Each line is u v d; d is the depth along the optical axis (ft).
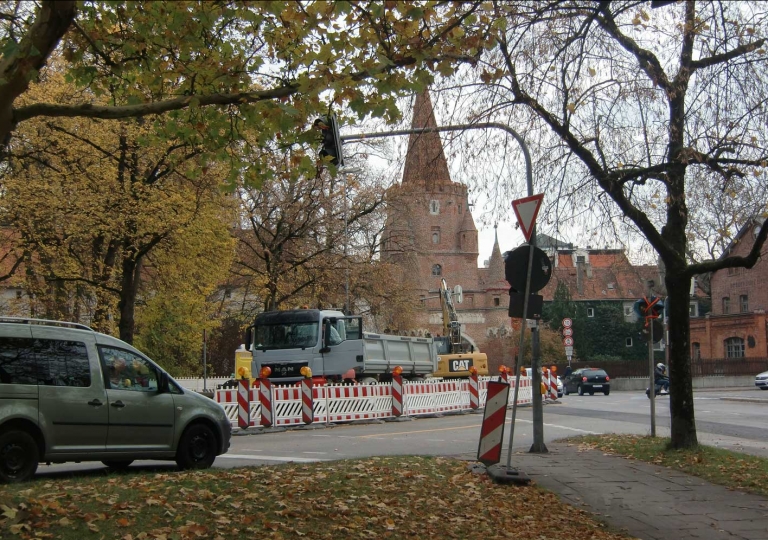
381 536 25.57
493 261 302.86
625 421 80.94
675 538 29.32
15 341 34.01
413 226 144.36
